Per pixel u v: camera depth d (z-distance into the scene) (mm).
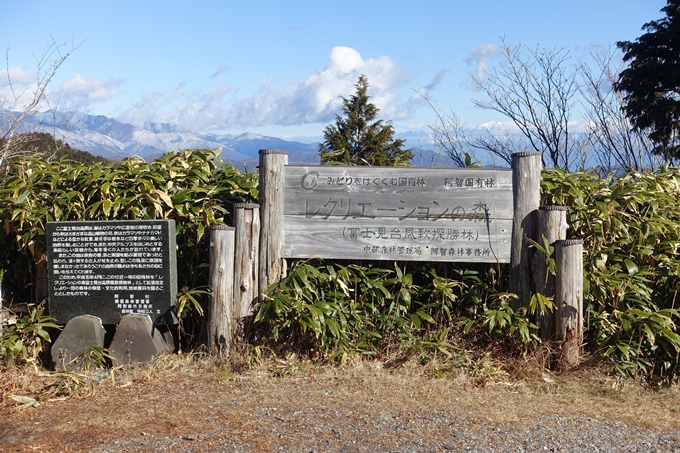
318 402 4289
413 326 5305
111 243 5250
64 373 4781
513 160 5207
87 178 5723
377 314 5410
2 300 5684
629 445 3631
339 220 5332
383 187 5297
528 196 5160
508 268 5438
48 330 5559
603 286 5156
